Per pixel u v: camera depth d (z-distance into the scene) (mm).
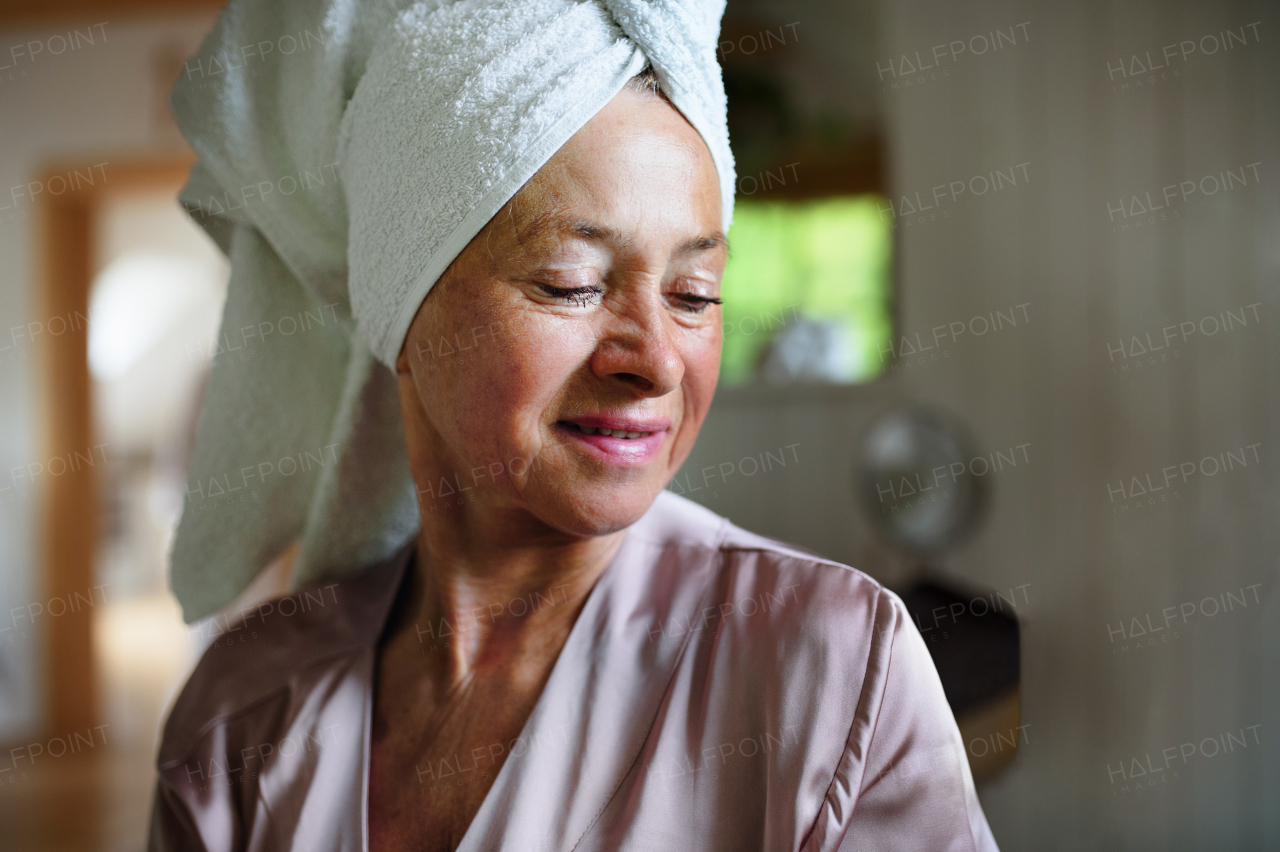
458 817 506
